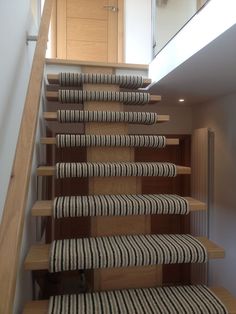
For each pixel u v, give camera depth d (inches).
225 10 59.5
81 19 153.9
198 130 138.3
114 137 84.4
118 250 56.0
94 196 71.7
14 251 34.4
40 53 61.5
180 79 97.5
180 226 154.6
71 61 111.5
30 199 68.6
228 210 119.0
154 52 110.7
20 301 54.5
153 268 69.5
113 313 48.0
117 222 74.4
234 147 115.6
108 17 155.1
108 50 155.5
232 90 113.0
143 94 99.7
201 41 69.6
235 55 73.9
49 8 76.4
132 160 88.6
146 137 85.4
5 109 52.6
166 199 68.7
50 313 47.7
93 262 53.8
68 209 63.2
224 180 122.3
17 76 64.1
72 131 142.6
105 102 99.9
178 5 88.2
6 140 52.5
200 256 56.8
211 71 87.8
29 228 66.8
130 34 148.5
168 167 77.0
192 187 145.4
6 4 55.4
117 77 104.5
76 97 97.0
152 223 155.6
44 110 104.4
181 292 55.6
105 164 76.0
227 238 119.5
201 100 135.0
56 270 53.1
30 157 43.2
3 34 53.0
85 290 84.1
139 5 149.1
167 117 94.2
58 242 60.6
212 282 130.3
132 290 56.6
